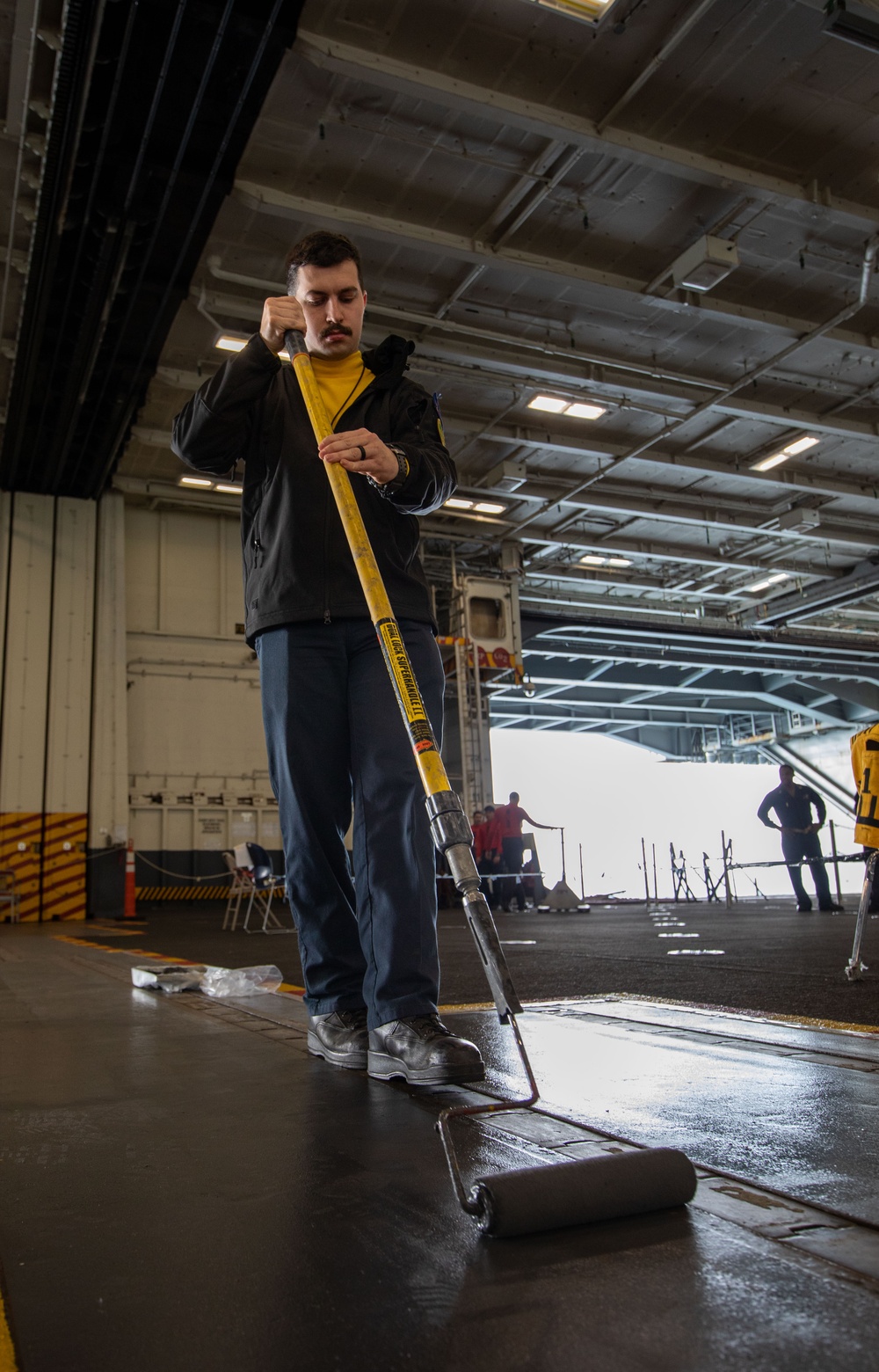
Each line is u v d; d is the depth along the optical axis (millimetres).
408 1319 755
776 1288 788
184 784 15633
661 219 10219
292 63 8117
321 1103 1563
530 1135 1290
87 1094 1696
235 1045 2209
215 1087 1729
